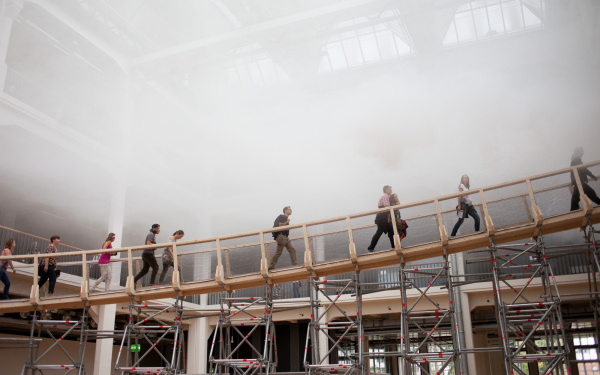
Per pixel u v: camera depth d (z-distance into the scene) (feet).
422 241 52.54
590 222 43.37
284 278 49.73
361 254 47.98
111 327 77.46
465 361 75.92
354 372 50.60
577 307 78.07
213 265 54.13
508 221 48.55
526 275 51.62
